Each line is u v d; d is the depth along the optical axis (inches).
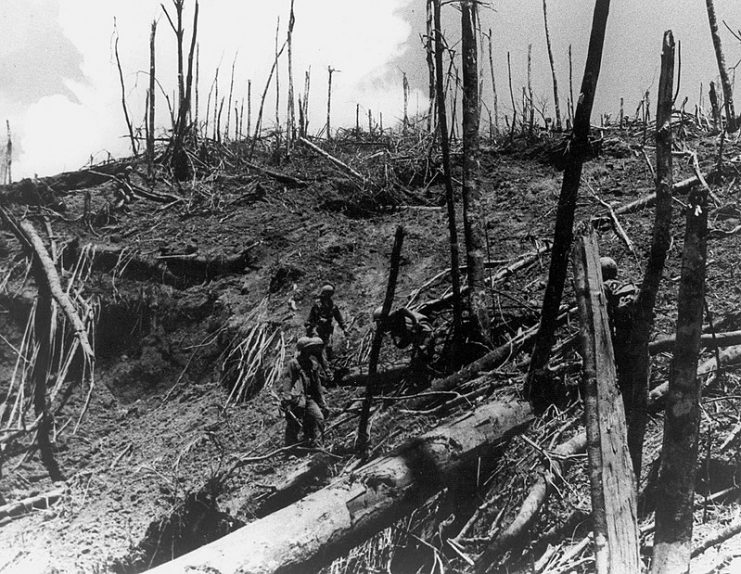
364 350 364.5
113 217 518.9
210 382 411.2
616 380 205.9
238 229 497.7
